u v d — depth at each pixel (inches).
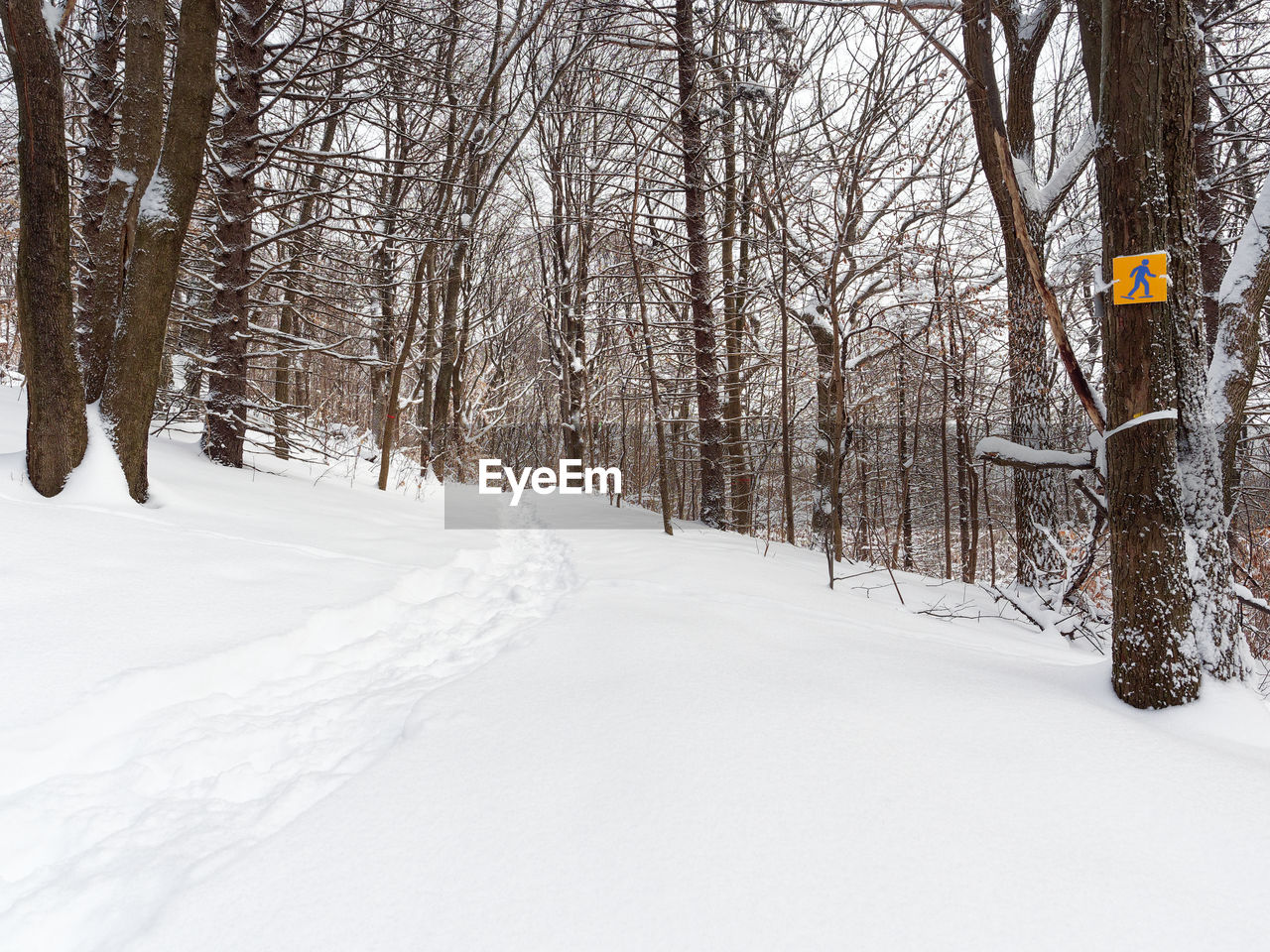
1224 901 68.0
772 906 66.7
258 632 150.3
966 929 63.3
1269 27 363.3
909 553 614.9
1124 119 130.0
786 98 424.8
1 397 403.2
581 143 601.3
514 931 64.5
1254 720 116.3
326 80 445.4
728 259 548.7
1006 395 515.2
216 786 101.7
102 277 228.7
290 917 67.8
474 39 491.2
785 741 103.1
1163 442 127.1
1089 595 348.2
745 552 335.6
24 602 140.7
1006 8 309.7
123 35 357.7
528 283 1077.8
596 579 246.7
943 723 111.0
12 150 379.6
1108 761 98.3
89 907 74.5
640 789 89.8
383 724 122.2
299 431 439.5
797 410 644.7
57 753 102.0
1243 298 144.6
